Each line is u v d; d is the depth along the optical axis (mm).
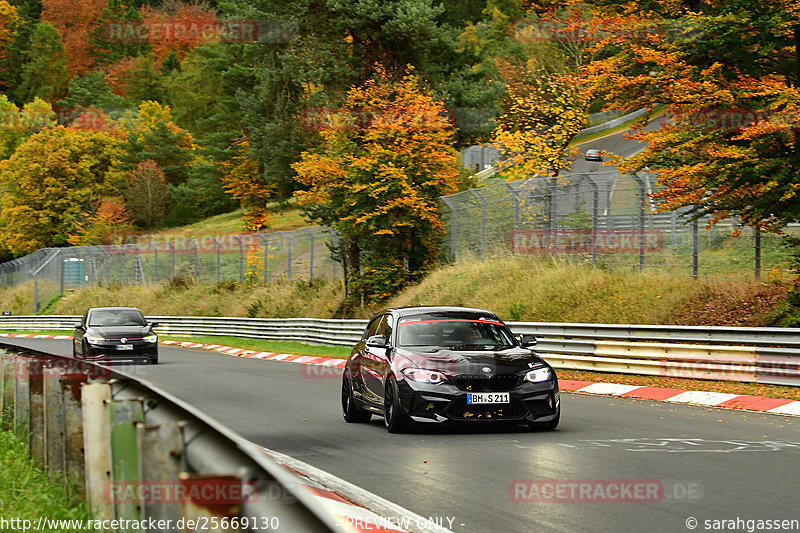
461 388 43406
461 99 179125
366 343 48000
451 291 118875
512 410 43594
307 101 185250
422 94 145125
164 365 98938
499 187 136000
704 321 81375
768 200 68062
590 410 54625
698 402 58781
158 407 17859
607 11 76750
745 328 64938
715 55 73062
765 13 67938
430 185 130875
